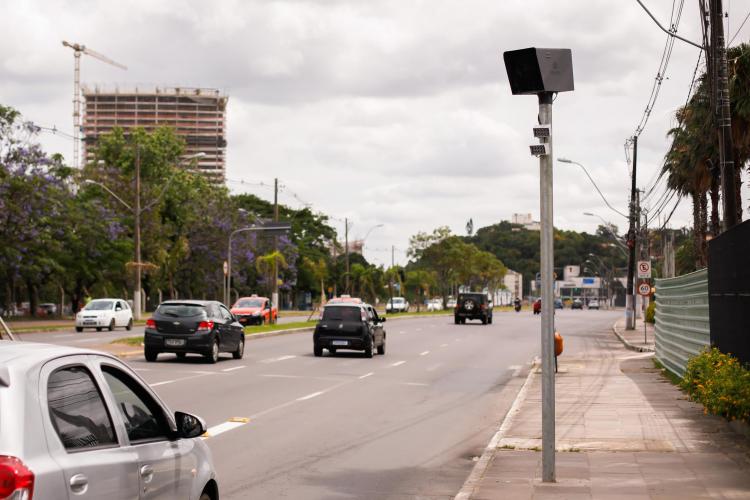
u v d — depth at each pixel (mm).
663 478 11906
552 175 11188
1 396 4953
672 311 28609
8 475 4688
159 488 6352
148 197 87625
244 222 100812
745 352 16453
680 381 24938
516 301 136375
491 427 17703
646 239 71000
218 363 31250
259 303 64625
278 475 12477
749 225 15883
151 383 24109
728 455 13695
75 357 5801
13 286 81875
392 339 50844
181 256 93062
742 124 36125
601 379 26547
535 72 10891
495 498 10688
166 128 101250
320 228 154875
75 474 5160
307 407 20031
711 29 21766
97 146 101125
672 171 51188
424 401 21797
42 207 64625
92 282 84188
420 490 11766
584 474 12211
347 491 11594
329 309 35906
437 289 164000
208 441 15234
